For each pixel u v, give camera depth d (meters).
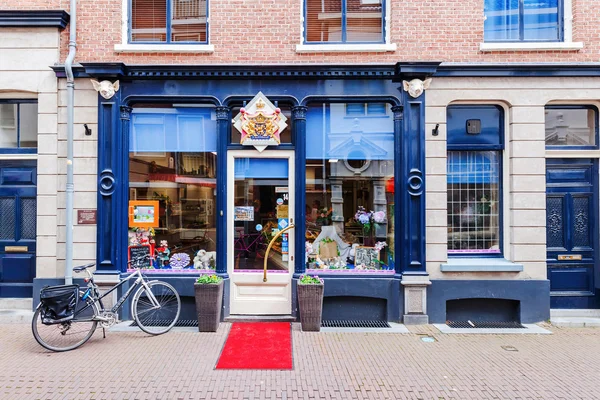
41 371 4.46
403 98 6.42
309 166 6.65
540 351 5.18
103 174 6.35
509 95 6.43
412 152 6.39
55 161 6.41
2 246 6.66
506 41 6.71
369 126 6.65
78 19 6.49
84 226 6.37
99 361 4.74
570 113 6.68
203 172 6.64
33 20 6.36
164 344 5.29
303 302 5.85
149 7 6.79
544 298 6.35
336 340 5.50
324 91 6.47
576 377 4.42
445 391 4.08
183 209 6.68
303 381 4.27
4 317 6.14
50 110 6.40
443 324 6.28
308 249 6.62
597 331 6.00
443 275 6.38
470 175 6.69
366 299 6.45
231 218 6.52
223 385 4.16
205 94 6.46
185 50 6.45
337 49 6.45
